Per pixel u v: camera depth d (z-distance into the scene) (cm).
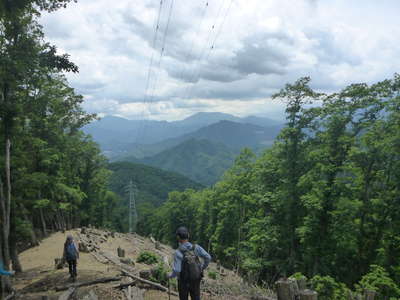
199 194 7131
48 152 2595
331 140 2289
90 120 3516
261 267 2481
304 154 2486
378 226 2225
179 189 18162
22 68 1114
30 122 2172
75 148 3903
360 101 2172
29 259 2120
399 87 2106
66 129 3456
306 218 2247
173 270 521
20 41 1220
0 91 1190
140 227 10194
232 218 4072
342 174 2292
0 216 1270
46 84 1916
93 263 1543
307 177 2270
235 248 3541
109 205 7788
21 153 1698
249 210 3594
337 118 2212
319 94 2395
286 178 2573
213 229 5062
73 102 2812
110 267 1339
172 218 7300
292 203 2508
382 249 2083
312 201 2141
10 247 1659
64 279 1162
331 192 2197
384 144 2022
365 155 2138
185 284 523
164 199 16712
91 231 3781
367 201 2281
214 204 5100
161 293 914
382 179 2223
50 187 2841
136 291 920
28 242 2756
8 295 1045
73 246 1140
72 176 4222
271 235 2581
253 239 2633
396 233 2088
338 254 2309
